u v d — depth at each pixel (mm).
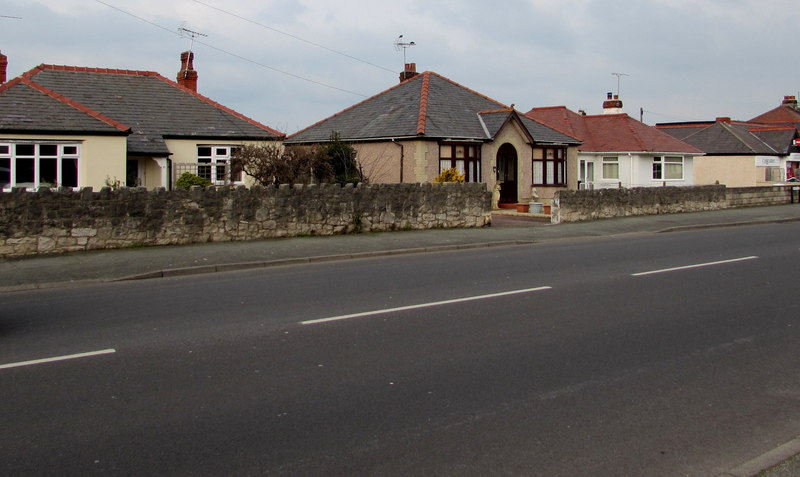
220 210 17453
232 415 5562
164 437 5129
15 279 12578
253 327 8555
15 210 15070
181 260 14617
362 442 5062
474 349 7504
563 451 4957
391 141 28562
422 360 7086
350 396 6016
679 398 6078
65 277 12797
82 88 27812
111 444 5000
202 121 28016
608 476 4594
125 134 23016
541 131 32500
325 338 7969
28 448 4926
